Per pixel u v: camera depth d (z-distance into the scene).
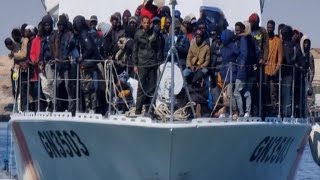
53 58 49.38
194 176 46.53
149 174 46.22
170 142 44.31
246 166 48.91
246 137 47.22
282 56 50.09
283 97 50.84
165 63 44.91
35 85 52.41
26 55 51.97
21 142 53.34
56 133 48.69
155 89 45.97
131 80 48.28
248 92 48.41
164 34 48.34
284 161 53.19
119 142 45.97
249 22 48.94
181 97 46.97
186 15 54.75
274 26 49.72
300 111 52.91
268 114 50.00
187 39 48.09
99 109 48.91
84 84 48.28
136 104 46.53
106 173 47.78
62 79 49.09
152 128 44.19
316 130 58.94
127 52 48.66
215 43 48.72
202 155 45.81
